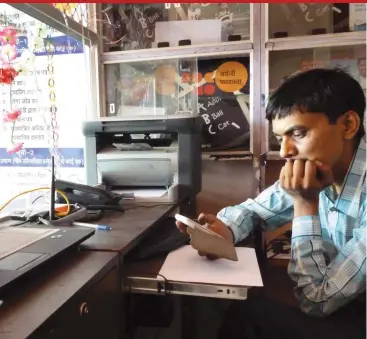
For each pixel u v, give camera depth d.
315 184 0.72
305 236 0.74
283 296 1.08
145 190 1.35
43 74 1.50
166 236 0.95
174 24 1.69
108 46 1.76
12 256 0.59
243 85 1.65
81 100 1.67
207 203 1.83
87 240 0.79
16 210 1.02
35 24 1.35
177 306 0.95
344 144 0.74
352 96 0.72
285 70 1.61
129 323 0.76
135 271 0.75
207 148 1.68
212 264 0.79
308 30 1.55
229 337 0.77
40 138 1.52
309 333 0.68
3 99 1.33
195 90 1.71
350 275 0.66
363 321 0.69
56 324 0.47
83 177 1.52
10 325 0.43
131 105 1.79
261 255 1.13
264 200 1.09
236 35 1.62
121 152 1.31
